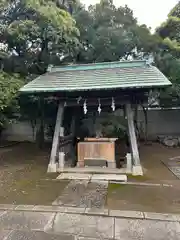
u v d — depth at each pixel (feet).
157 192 13.19
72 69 21.97
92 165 19.54
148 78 16.83
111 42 32.68
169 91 32.14
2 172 18.85
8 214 10.29
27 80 27.07
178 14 34.81
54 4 25.39
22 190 13.88
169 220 9.35
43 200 11.98
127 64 20.70
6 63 28.84
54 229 8.89
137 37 32.86
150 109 39.37
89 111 25.84
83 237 8.25
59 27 23.75
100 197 12.33
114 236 8.27
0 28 24.47
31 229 8.93
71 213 10.20
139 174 17.06
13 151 30.30
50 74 21.54
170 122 38.91
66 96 19.81
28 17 25.49
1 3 22.68
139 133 38.88
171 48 31.63
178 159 23.88
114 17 33.14
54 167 18.49
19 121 36.01
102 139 20.13
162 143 35.22
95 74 19.63
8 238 8.27
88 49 33.58
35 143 37.06
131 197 12.32
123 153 24.56
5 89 20.43
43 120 33.12
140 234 8.38
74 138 25.88
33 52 30.01
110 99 19.10
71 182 15.33
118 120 31.37
